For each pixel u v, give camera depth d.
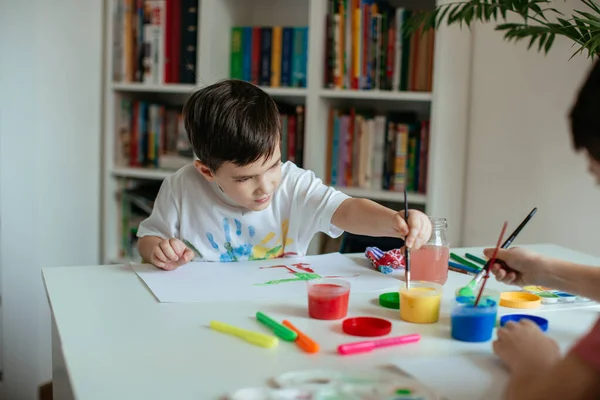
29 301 2.23
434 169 2.08
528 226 2.08
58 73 2.24
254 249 1.48
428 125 2.13
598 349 0.60
